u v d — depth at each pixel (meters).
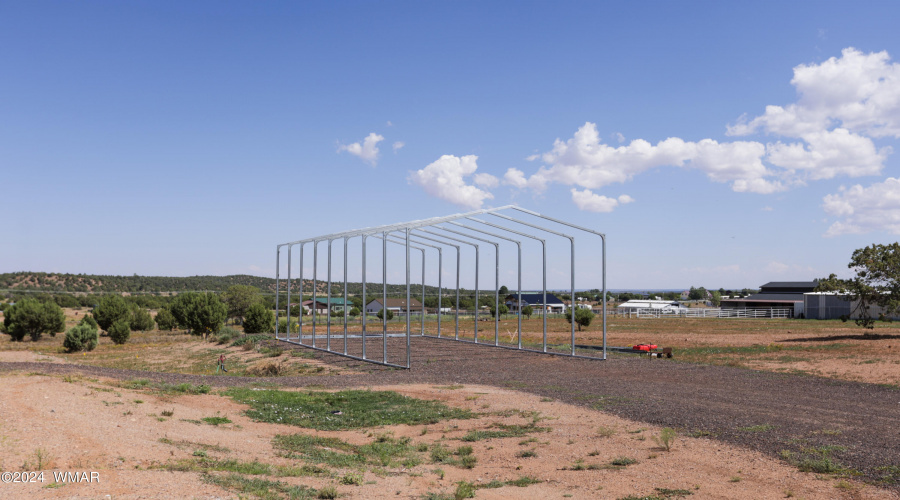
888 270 35.72
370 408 16.25
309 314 89.12
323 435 13.20
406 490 8.72
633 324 58.50
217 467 9.05
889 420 13.19
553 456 10.90
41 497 6.60
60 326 53.91
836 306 63.91
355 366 26.23
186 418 13.19
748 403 15.53
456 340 39.94
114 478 7.61
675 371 22.77
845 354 26.98
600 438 12.12
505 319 73.69
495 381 21.14
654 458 10.40
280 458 10.46
